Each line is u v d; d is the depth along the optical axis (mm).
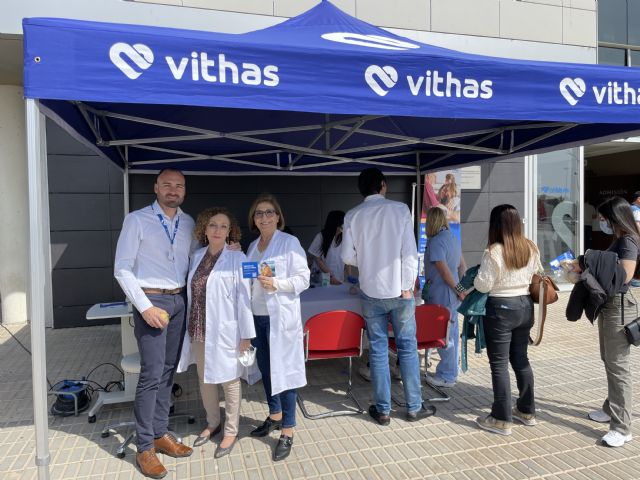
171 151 5059
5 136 6672
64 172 6473
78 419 3648
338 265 5352
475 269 3348
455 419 3592
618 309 3096
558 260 3383
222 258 2992
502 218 3186
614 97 2867
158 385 2898
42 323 2289
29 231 2209
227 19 6363
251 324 2939
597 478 2781
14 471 2939
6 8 5461
